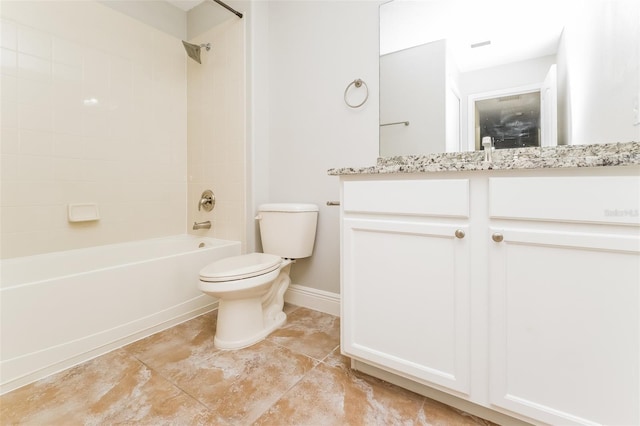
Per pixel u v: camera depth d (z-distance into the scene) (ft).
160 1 7.32
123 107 6.68
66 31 5.78
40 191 5.50
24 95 5.30
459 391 3.01
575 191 2.42
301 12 6.23
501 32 4.26
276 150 6.70
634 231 2.25
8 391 3.65
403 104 5.04
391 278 3.39
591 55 3.57
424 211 3.12
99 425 3.11
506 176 2.70
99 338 4.52
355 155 5.61
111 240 6.51
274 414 3.26
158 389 3.68
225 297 4.56
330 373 4.00
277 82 6.64
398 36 5.10
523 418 2.76
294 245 5.75
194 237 7.52
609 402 2.37
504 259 2.74
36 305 3.94
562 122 3.81
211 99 7.27
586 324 2.43
